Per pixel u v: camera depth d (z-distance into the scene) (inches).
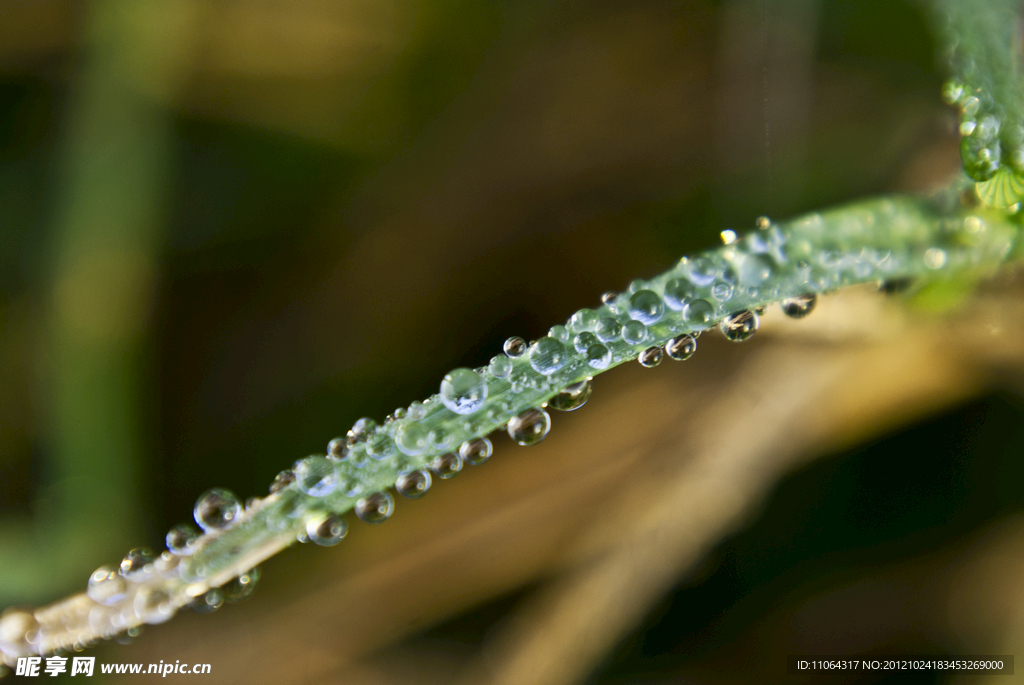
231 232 8.1
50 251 7.7
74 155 7.8
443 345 8.0
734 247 6.6
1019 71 6.6
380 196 8.3
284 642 7.5
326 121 8.3
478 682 7.3
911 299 7.1
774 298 6.6
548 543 7.4
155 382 7.9
